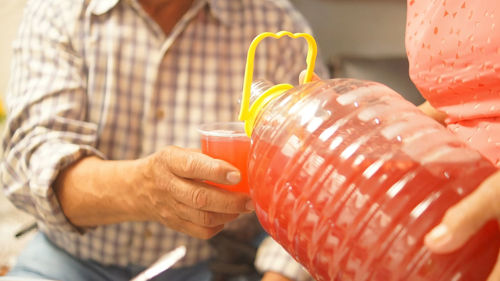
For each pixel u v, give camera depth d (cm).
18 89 112
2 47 220
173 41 113
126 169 79
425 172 40
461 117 56
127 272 116
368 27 250
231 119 117
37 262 111
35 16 117
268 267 104
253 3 122
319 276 46
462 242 32
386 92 50
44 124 104
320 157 45
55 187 92
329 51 252
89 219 92
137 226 110
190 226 71
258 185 50
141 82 112
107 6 111
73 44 112
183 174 63
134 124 113
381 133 44
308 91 51
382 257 40
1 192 189
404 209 39
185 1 116
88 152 97
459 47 53
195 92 116
